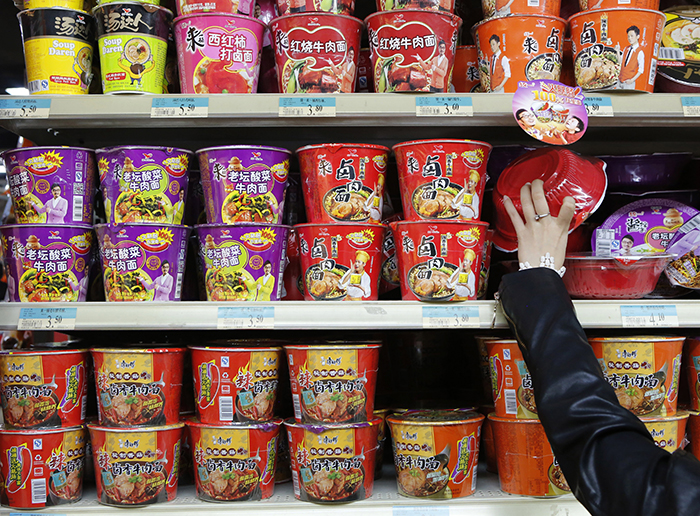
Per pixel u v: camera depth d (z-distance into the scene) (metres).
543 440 1.31
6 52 1.81
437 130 1.69
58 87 1.35
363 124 1.44
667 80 1.43
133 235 1.32
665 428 1.32
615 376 1.32
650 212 1.53
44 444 1.29
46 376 1.30
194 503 1.31
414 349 1.72
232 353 1.31
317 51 1.34
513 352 1.33
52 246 1.34
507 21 1.34
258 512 1.29
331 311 1.29
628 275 1.35
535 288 0.99
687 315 1.31
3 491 1.29
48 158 1.34
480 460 1.70
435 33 1.32
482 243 1.34
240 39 1.35
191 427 1.35
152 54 1.35
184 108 1.31
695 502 0.62
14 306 1.30
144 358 1.30
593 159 1.45
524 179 1.43
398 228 1.34
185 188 1.41
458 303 1.30
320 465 1.30
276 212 1.37
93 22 1.40
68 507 1.30
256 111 1.31
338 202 1.34
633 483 0.67
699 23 1.47
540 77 1.34
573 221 1.37
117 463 1.29
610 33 1.32
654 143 1.82
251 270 1.33
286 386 1.60
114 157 1.34
